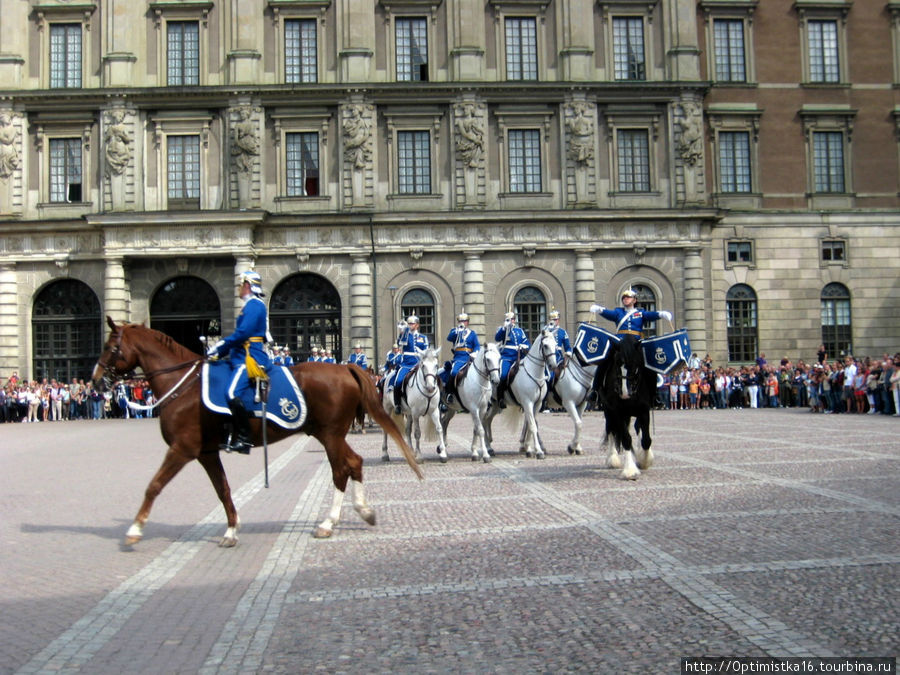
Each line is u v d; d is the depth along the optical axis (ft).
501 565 31.83
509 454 74.59
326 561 33.91
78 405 152.76
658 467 59.57
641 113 156.15
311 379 39.83
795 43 163.84
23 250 151.64
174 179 151.74
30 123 153.38
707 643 22.35
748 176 161.68
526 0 155.74
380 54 154.61
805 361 159.94
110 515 47.29
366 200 151.12
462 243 151.43
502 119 154.20
